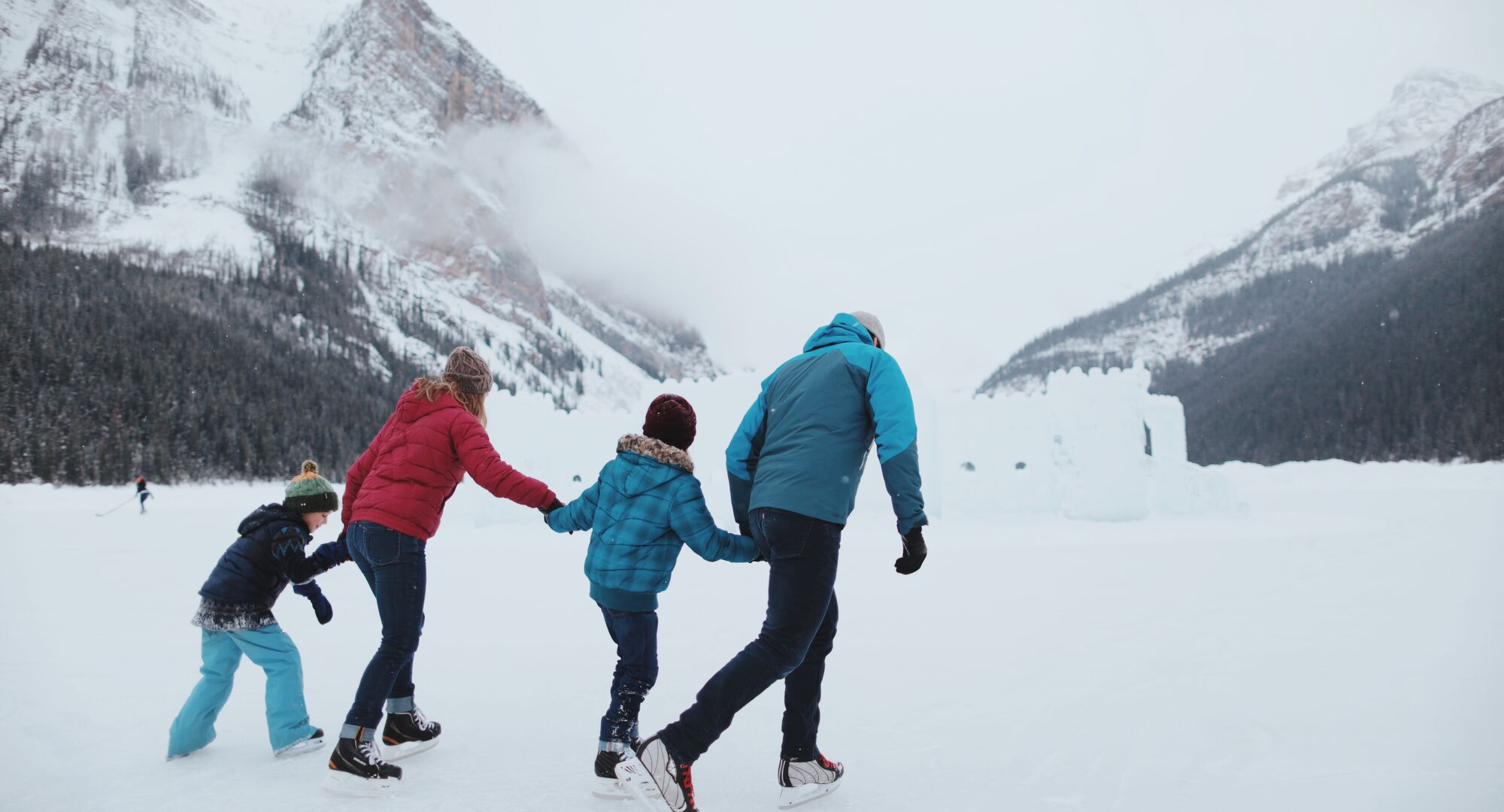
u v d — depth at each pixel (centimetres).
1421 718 282
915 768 249
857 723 297
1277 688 326
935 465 1149
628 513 246
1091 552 825
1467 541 870
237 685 369
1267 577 638
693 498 245
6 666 402
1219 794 221
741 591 642
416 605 257
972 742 273
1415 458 5688
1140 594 576
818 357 239
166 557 1009
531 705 329
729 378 1221
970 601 563
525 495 260
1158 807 213
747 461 252
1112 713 301
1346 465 4012
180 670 394
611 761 232
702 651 425
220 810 220
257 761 265
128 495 4206
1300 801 214
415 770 254
